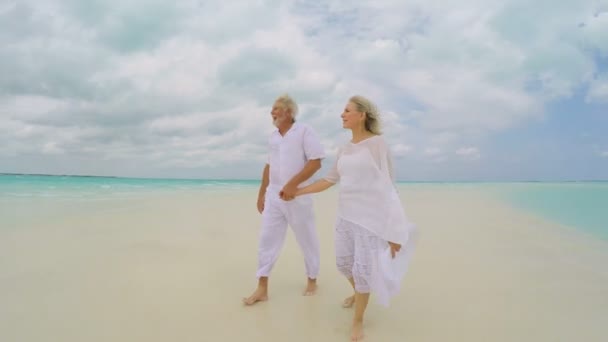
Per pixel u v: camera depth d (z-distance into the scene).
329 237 6.02
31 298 3.15
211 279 3.79
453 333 2.64
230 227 6.87
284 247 5.32
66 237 5.41
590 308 3.09
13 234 5.46
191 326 2.70
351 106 2.73
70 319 2.77
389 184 2.63
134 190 17.88
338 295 3.42
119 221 7.00
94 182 23.72
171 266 4.19
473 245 5.44
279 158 3.35
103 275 3.79
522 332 2.65
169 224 6.93
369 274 2.57
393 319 2.88
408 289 3.55
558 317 2.91
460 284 3.70
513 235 6.26
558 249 5.21
